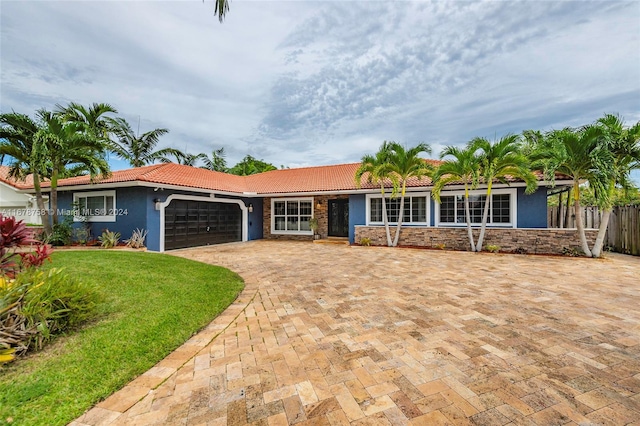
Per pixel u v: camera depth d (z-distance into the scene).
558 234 12.32
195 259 11.85
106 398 3.09
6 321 3.77
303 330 4.81
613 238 13.71
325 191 17.66
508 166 12.23
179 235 15.47
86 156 12.62
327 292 7.00
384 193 15.91
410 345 4.24
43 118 12.03
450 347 4.17
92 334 4.42
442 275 8.70
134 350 4.03
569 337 4.48
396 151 14.26
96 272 7.62
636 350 4.09
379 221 17.02
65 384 3.24
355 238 16.66
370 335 4.59
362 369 3.63
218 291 6.95
